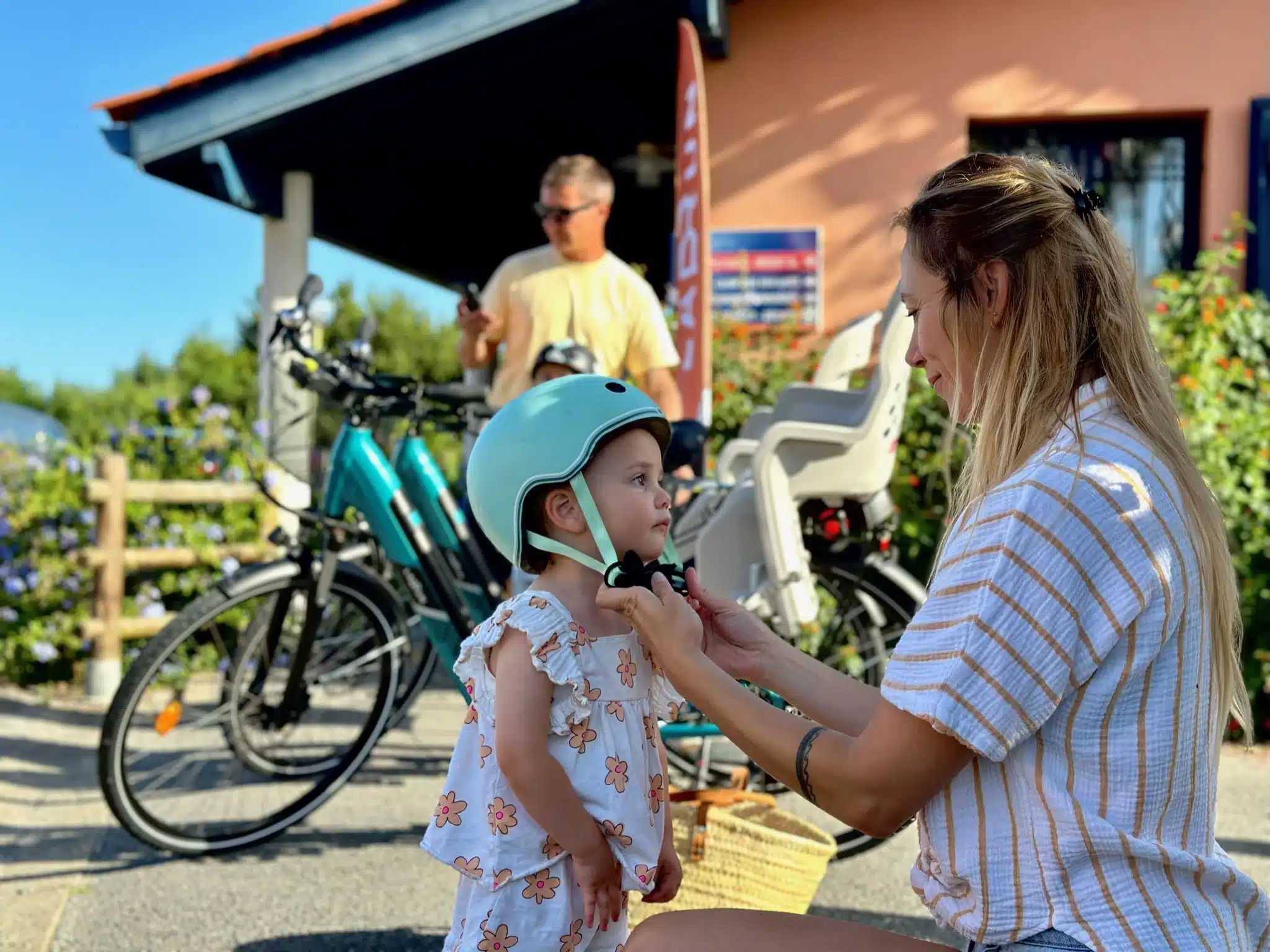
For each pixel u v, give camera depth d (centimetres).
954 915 142
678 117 553
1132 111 668
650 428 200
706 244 514
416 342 2212
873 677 386
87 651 611
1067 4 671
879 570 379
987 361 152
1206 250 660
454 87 699
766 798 272
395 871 350
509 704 185
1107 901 133
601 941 191
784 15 689
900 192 682
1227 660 146
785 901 253
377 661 394
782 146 690
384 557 406
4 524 600
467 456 484
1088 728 136
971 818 141
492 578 367
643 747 194
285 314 362
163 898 327
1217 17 662
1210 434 527
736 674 191
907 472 563
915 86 681
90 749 489
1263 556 522
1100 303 150
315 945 297
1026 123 691
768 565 353
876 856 373
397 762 465
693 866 251
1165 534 137
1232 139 662
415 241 1088
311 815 401
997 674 134
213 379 2328
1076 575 134
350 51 638
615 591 174
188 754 462
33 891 329
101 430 686
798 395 366
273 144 704
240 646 379
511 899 187
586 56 702
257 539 642
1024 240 149
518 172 894
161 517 625
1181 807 139
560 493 190
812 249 687
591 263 441
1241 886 141
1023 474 142
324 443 379
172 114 654
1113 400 148
